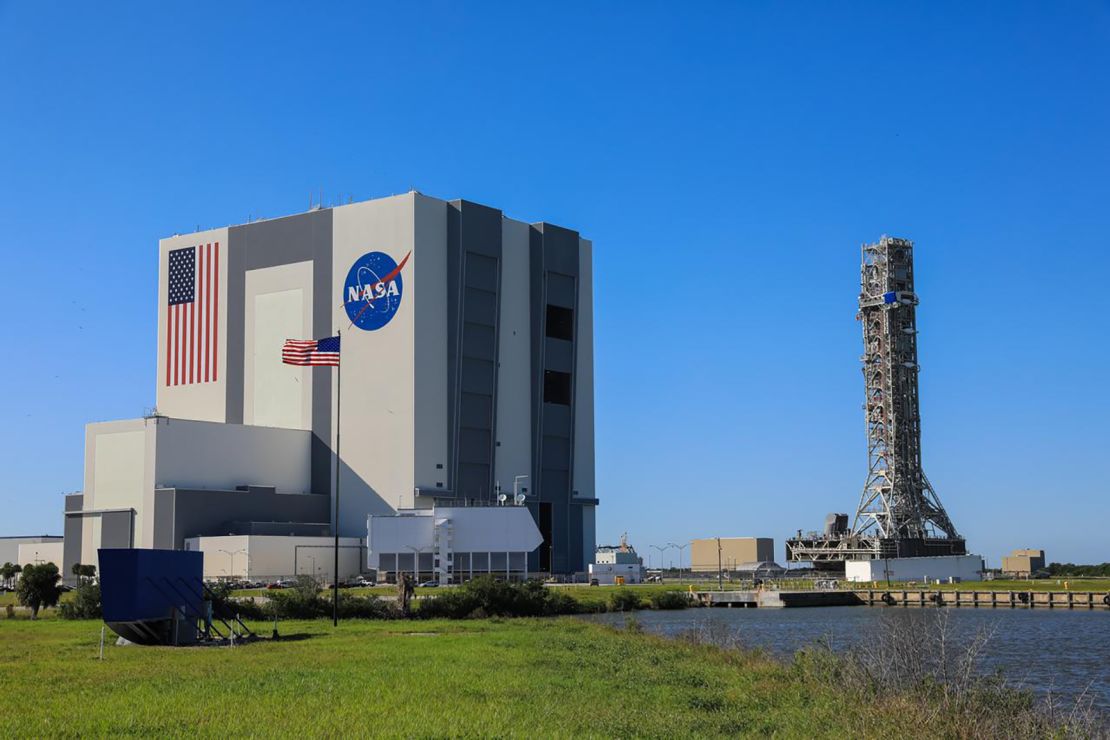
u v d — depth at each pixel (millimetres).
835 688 39188
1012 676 62781
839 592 158750
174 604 60688
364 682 38719
